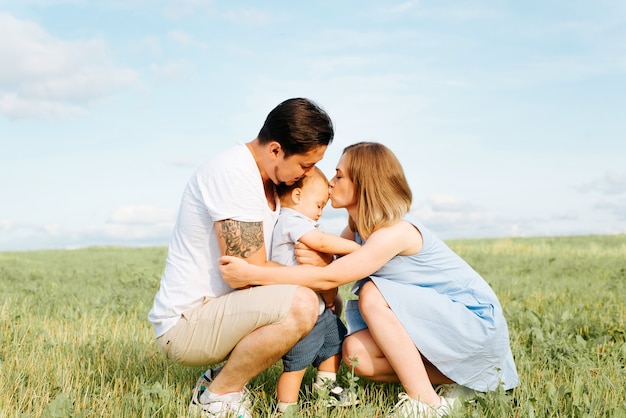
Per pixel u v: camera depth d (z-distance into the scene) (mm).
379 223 3752
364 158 3791
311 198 3871
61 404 3273
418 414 3451
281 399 3684
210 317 3537
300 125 3354
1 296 8188
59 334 5527
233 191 3455
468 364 3738
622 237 26438
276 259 3842
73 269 15234
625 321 6348
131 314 7340
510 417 3477
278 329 3404
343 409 3648
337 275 3615
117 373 4336
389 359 3676
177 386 3936
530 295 8930
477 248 22188
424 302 3693
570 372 4441
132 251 27031
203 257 3625
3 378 3941
